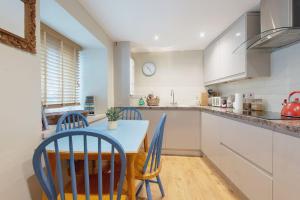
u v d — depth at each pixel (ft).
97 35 8.47
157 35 10.03
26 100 4.05
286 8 5.08
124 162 3.21
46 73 7.02
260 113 6.38
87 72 9.93
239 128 5.95
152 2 6.59
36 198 4.30
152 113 10.69
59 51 7.86
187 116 10.44
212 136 8.46
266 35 5.50
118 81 11.16
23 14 3.92
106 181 4.38
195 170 8.51
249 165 5.41
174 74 13.43
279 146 4.16
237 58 7.94
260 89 7.89
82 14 6.89
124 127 6.35
